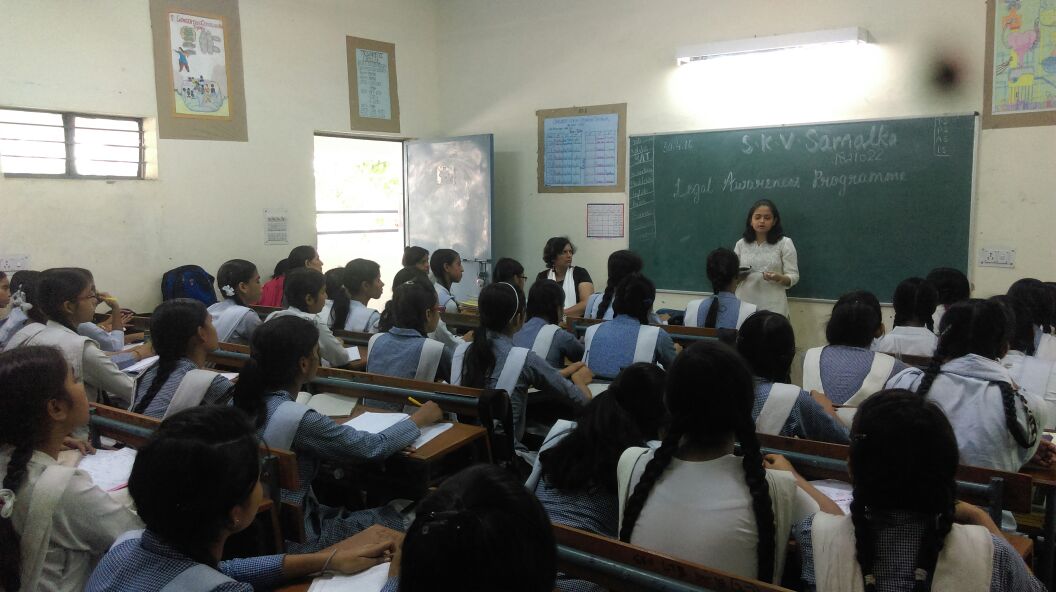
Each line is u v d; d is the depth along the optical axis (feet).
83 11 14.58
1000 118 13.84
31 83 13.94
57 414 4.70
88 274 9.36
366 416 7.34
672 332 11.30
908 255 15.05
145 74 15.64
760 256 16.05
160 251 16.10
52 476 4.45
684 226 17.83
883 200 15.20
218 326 11.50
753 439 4.26
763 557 4.09
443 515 2.47
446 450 6.79
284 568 4.40
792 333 6.73
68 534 4.52
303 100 18.67
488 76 20.89
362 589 4.24
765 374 6.76
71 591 4.57
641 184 18.34
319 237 25.71
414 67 21.29
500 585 2.38
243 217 17.62
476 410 7.59
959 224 14.42
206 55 16.63
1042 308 9.55
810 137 15.88
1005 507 5.28
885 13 14.82
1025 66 13.51
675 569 3.96
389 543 4.62
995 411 6.07
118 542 3.70
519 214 20.80
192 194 16.60
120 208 15.38
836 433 6.42
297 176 18.71
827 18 15.47
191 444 3.43
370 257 26.96
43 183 14.17
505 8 20.34
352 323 12.78
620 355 9.50
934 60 14.40
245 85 17.44
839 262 15.87
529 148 20.38
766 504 4.10
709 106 17.21
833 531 3.72
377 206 27.20
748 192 16.83
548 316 10.65
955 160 14.33
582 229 19.63
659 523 4.31
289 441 5.99
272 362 6.27
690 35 17.34
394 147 26.78
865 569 3.47
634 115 18.42
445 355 9.26
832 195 15.78
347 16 19.48
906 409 3.52
